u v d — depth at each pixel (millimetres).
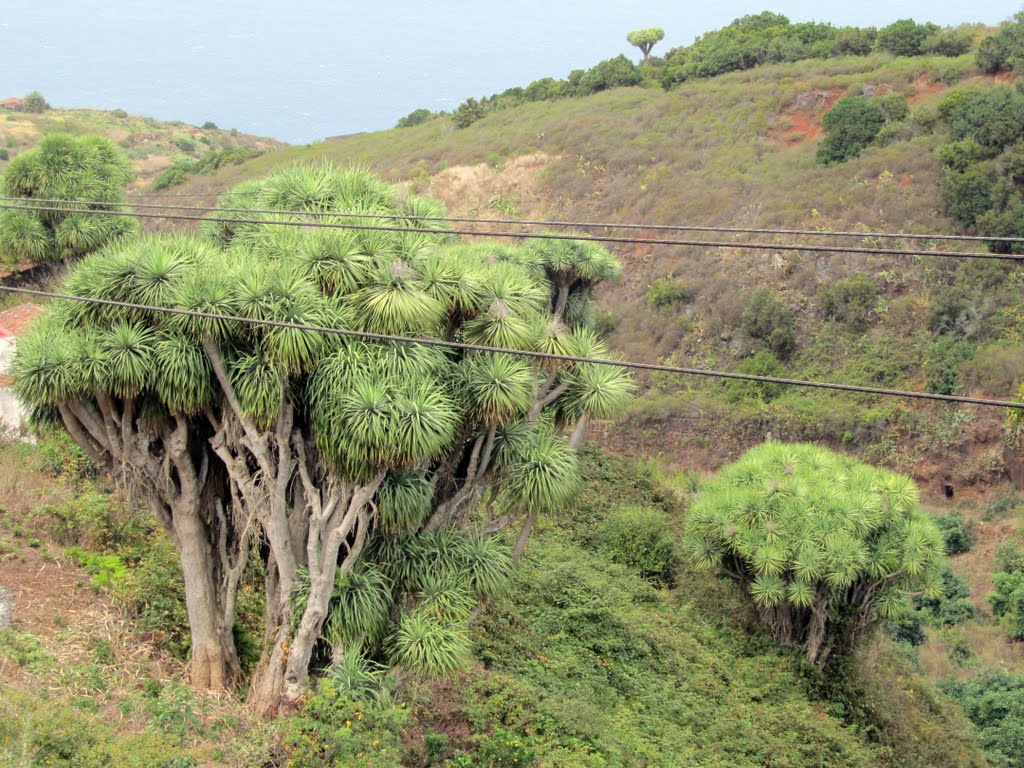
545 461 13312
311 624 12258
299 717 11836
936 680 24203
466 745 13477
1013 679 23656
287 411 12336
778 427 34250
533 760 13336
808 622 22094
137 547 16734
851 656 21188
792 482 21672
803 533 20594
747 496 21500
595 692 17031
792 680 20359
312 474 13031
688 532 22656
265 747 11594
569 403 14148
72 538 16594
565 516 25531
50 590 14602
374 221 14141
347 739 11328
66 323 12500
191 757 11078
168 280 11984
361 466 11727
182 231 13367
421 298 11867
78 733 10711
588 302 20531
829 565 20141
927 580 21375
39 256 25594
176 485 13750
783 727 17969
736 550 21500
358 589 12516
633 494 27609
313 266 12195
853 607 21359
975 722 22516
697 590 23203
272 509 12555
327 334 11766
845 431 33750
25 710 10820
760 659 20875
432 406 11445
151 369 11922
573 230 44188
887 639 24625
